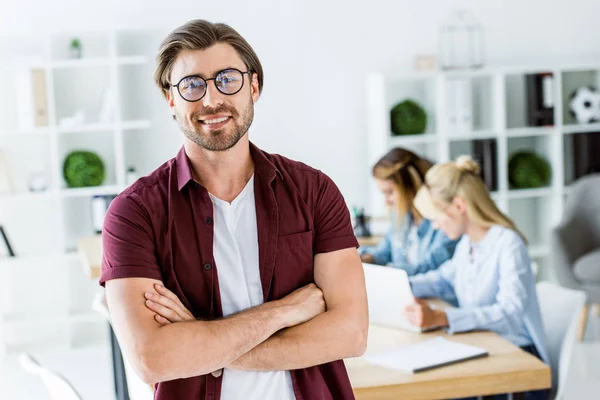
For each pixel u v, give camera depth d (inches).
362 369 116.5
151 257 84.9
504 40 285.4
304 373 87.7
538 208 292.8
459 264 150.4
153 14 261.9
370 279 139.4
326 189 90.0
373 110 270.5
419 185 187.2
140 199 85.4
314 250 90.0
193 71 82.9
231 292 86.4
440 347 123.1
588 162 284.5
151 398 106.9
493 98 276.8
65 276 258.5
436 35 279.7
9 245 256.4
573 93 287.6
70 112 261.6
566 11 289.6
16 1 254.7
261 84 88.3
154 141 266.8
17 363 247.8
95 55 261.0
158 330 83.0
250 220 87.0
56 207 261.9
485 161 274.2
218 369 85.2
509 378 113.3
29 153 261.6
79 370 238.1
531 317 136.3
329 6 271.3
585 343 245.0
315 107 273.1
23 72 249.4
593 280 239.9
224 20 265.6
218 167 85.8
